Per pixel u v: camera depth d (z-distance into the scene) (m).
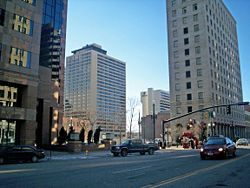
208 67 65.19
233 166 14.03
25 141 30.20
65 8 53.97
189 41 69.31
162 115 102.44
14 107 29.64
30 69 32.03
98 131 39.66
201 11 68.69
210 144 19.47
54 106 44.34
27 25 32.56
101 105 199.12
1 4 30.00
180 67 69.69
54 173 12.05
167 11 74.88
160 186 8.34
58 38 48.97
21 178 10.50
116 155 27.33
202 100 64.62
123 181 9.45
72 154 30.36
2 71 28.84
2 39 29.48
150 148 29.28
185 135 46.25
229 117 76.38
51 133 42.41
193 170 12.43
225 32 84.19
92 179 9.98
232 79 84.88
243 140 55.12
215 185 8.54
